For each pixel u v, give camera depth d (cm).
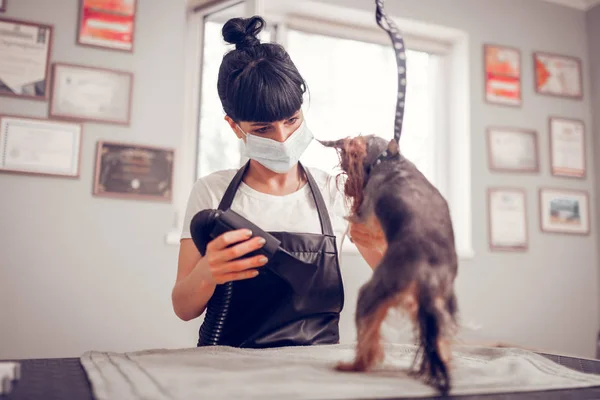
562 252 375
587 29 404
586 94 398
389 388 70
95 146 274
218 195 142
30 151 263
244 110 124
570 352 367
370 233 92
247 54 127
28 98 265
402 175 85
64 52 273
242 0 276
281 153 130
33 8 270
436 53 368
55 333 258
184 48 296
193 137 299
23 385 74
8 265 255
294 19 325
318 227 137
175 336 277
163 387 68
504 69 371
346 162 95
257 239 97
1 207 257
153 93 286
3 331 251
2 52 263
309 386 70
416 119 365
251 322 124
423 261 73
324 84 332
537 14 388
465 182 351
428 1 352
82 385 74
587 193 388
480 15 368
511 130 367
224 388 68
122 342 267
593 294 381
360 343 78
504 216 358
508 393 73
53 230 263
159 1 292
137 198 277
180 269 136
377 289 74
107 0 282
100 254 269
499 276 352
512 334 351
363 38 341
